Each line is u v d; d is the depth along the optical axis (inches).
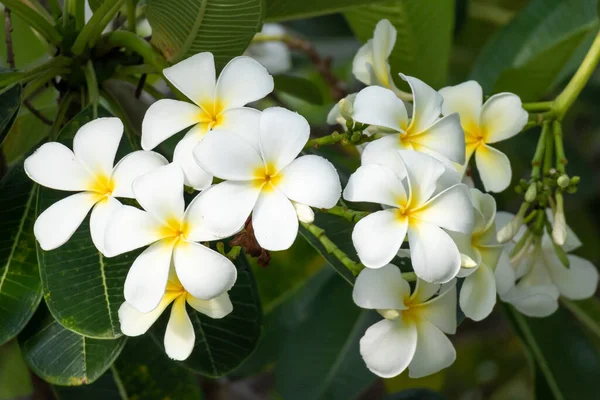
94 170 32.8
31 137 42.7
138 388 40.1
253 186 31.4
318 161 31.6
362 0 39.1
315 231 33.2
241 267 36.8
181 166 32.0
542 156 36.9
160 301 31.8
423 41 42.9
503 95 35.3
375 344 32.8
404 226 31.7
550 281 37.3
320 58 54.9
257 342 36.8
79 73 37.9
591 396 42.6
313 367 43.2
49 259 33.8
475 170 39.2
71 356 35.2
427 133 33.3
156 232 31.5
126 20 40.4
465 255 32.3
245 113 32.4
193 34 36.1
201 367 36.5
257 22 35.8
